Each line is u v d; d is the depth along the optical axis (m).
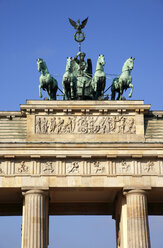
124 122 89.19
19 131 88.75
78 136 88.31
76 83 94.88
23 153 86.06
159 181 86.44
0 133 88.50
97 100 89.81
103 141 88.00
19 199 94.06
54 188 86.25
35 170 86.31
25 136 88.38
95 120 89.25
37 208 84.56
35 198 85.00
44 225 84.69
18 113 89.75
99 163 87.12
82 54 103.06
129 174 86.50
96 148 86.75
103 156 86.81
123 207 88.00
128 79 93.75
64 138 88.12
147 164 87.19
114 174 86.50
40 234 83.62
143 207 85.31
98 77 93.69
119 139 88.25
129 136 88.44
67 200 96.94
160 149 86.88
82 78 99.25
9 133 88.56
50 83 93.19
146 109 89.44
